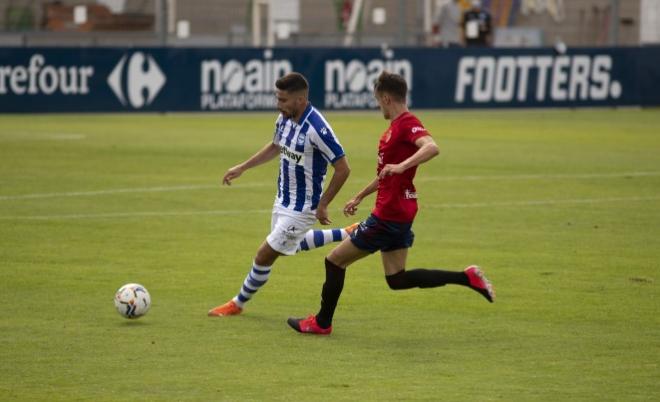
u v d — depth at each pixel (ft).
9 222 168.76
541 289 125.18
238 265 138.10
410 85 429.79
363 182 226.58
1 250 145.89
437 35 524.52
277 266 138.62
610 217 181.27
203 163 254.88
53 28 474.90
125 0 507.30
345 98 424.87
